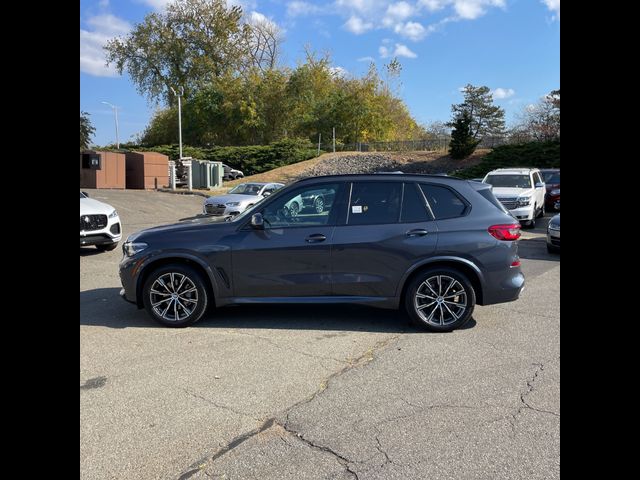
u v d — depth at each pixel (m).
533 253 11.41
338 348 5.01
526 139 43.59
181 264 5.68
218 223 5.80
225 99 53.72
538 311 6.38
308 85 55.31
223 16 57.78
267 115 54.88
